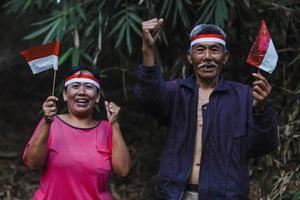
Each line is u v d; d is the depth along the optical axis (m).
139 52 5.96
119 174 3.92
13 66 12.73
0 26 13.34
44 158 3.80
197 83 3.87
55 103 3.64
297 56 5.14
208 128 3.71
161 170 3.81
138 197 6.09
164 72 5.75
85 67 3.98
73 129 3.89
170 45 5.71
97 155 3.86
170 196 3.72
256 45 3.66
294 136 5.09
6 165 7.41
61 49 5.91
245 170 3.74
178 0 4.96
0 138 8.48
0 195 6.56
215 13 4.96
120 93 8.23
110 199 3.94
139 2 5.14
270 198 4.98
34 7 6.43
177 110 3.83
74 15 5.43
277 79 5.40
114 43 5.98
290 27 5.39
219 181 3.68
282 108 5.31
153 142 6.48
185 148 3.77
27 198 6.52
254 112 3.52
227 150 3.70
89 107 3.94
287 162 5.11
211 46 3.75
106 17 5.42
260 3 5.25
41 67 3.85
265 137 3.57
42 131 3.68
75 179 3.81
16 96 10.95
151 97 3.75
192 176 3.74
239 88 3.79
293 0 5.10
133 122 8.03
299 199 4.71
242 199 3.70
